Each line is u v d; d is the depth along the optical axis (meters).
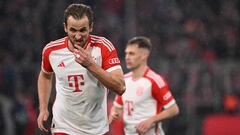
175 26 59.12
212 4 63.78
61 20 53.38
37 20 53.09
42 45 51.00
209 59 54.88
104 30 54.50
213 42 58.53
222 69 44.94
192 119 39.47
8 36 51.00
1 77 42.81
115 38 52.88
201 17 61.81
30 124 38.12
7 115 37.75
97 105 16.16
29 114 38.47
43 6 54.47
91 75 15.52
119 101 22.19
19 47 49.69
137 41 21.69
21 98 38.88
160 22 59.00
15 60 48.28
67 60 15.60
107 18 56.75
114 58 15.36
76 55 14.09
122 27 54.97
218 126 39.25
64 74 15.69
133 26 53.50
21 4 54.75
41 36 51.69
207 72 44.47
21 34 51.34
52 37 52.41
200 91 43.56
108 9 58.41
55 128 16.66
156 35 57.09
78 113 16.16
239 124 39.25
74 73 15.59
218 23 61.94
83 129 16.38
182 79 43.78
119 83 14.77
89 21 14.30
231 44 58.81
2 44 50.25
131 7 54.31
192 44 57.44
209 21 61.75
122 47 51.94
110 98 38.12
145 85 21.41
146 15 59.19
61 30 52.91
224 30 61.09
